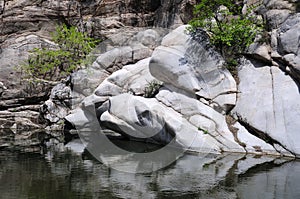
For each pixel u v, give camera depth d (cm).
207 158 761
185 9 1246
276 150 794
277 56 888
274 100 851
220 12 1007
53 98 1181
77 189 529
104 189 531
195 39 978
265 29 944
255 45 935
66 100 1172
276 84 871
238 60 964
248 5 1022
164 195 506
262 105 859
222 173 632
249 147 818
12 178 582
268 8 953
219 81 926
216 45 984
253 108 865
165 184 561
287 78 864
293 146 775
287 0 924
